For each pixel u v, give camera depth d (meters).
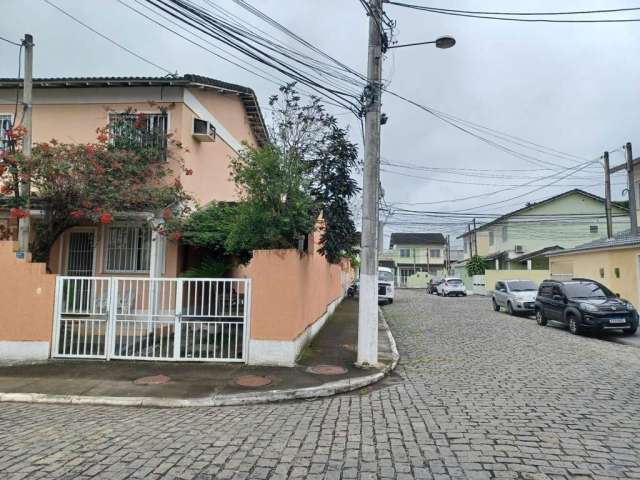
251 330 9.01
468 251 57.88
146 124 12.10
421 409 6.43
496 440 5.11
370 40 9.74
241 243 9.71
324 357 9.88
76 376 8.16
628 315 13.51
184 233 11.70
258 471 4.32
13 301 9.24
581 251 20.55
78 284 9.32
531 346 12.02
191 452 4.79
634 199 19.66
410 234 72.31
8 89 13.02
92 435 5.36
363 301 9.26
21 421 5.98
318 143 9.85
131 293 9.30
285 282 9.02
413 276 60.81
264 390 7.32
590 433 5.33
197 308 9.22
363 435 5.33
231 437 5.28
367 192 9.50
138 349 9.62
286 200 9.18
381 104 9.80
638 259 16.86
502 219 41.81
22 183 9.77
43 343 9.17
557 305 15.35
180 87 12.77
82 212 10.12
